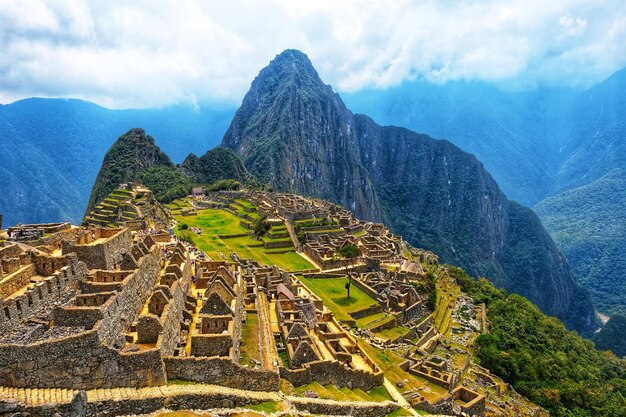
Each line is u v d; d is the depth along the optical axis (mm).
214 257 99438
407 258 147750
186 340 40625
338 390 49719
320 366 49438
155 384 33531
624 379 126875
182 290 47500
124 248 51062
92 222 139125
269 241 133000
